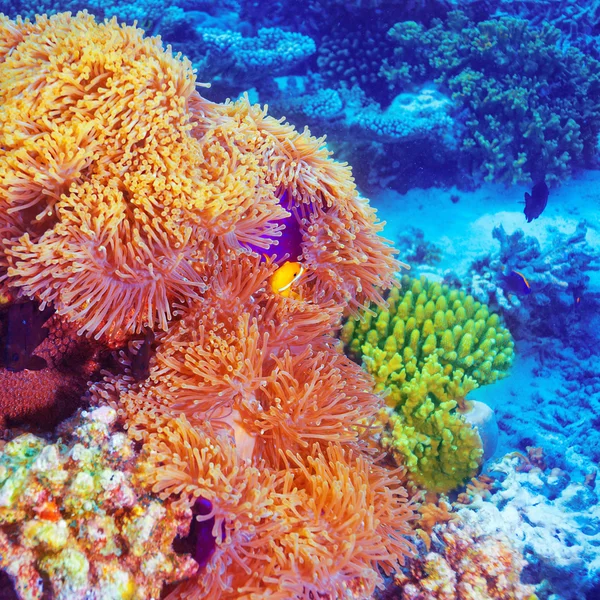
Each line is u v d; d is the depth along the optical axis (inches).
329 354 42.6
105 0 85.1
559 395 76.4
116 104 33.8
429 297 65.8
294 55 87.3
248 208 37.3
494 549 45.3
